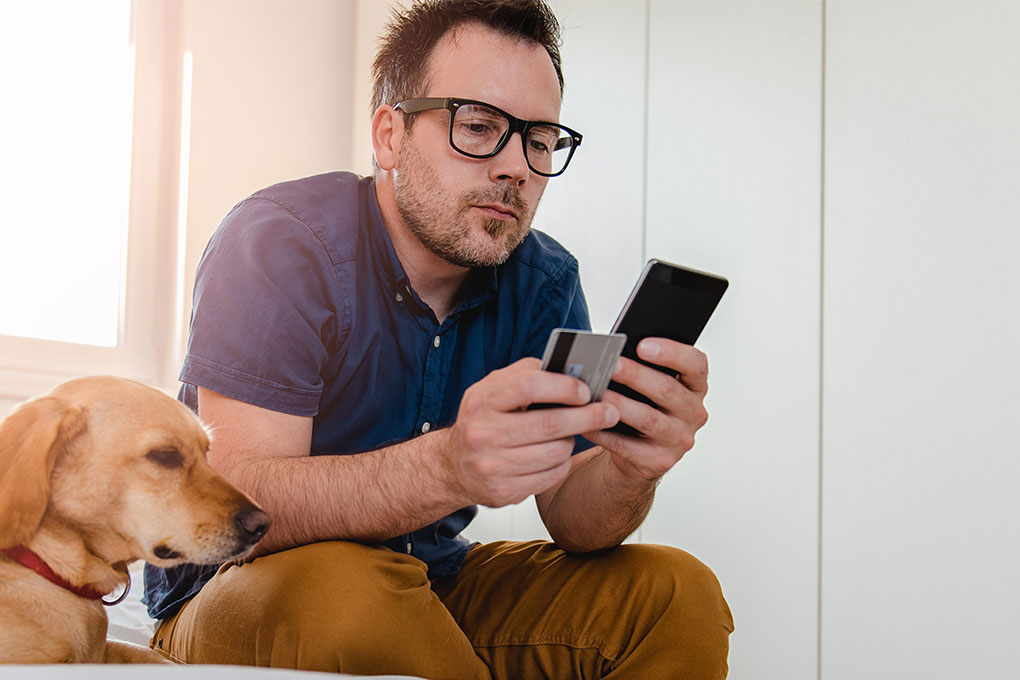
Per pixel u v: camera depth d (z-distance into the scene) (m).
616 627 1.10
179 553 0.81
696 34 2.26
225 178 2.50
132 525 0.80
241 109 2.55
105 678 0.54
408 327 1.21
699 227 2.21
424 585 0.98
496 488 0.89
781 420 2.05
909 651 1.84
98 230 2.34
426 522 0.97
